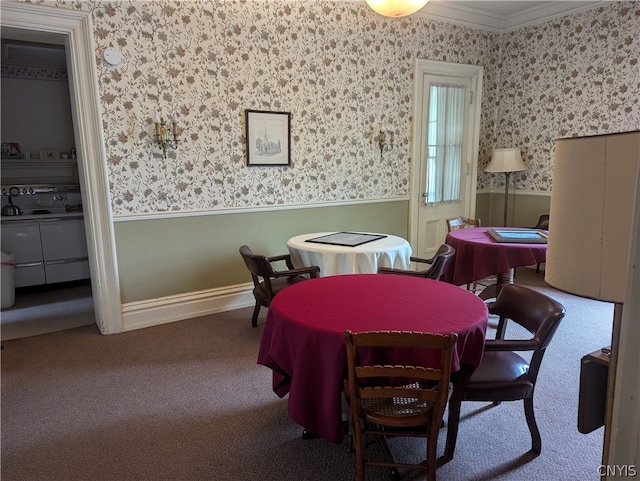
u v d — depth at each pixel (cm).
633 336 82
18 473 177
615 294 84
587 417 116
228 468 179
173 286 350
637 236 78
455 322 165
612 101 427
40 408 225
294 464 182
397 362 154
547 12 465
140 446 194
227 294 376
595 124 443
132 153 319
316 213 416
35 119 484
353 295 196
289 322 167
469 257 314
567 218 92
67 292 452
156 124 322
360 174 439
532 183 510
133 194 324
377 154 448
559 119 474
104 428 207
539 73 486
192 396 236
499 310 206
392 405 156
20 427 209
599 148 83
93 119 301
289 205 397
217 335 321
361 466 153
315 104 397
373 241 327
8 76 463
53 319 363
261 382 252
